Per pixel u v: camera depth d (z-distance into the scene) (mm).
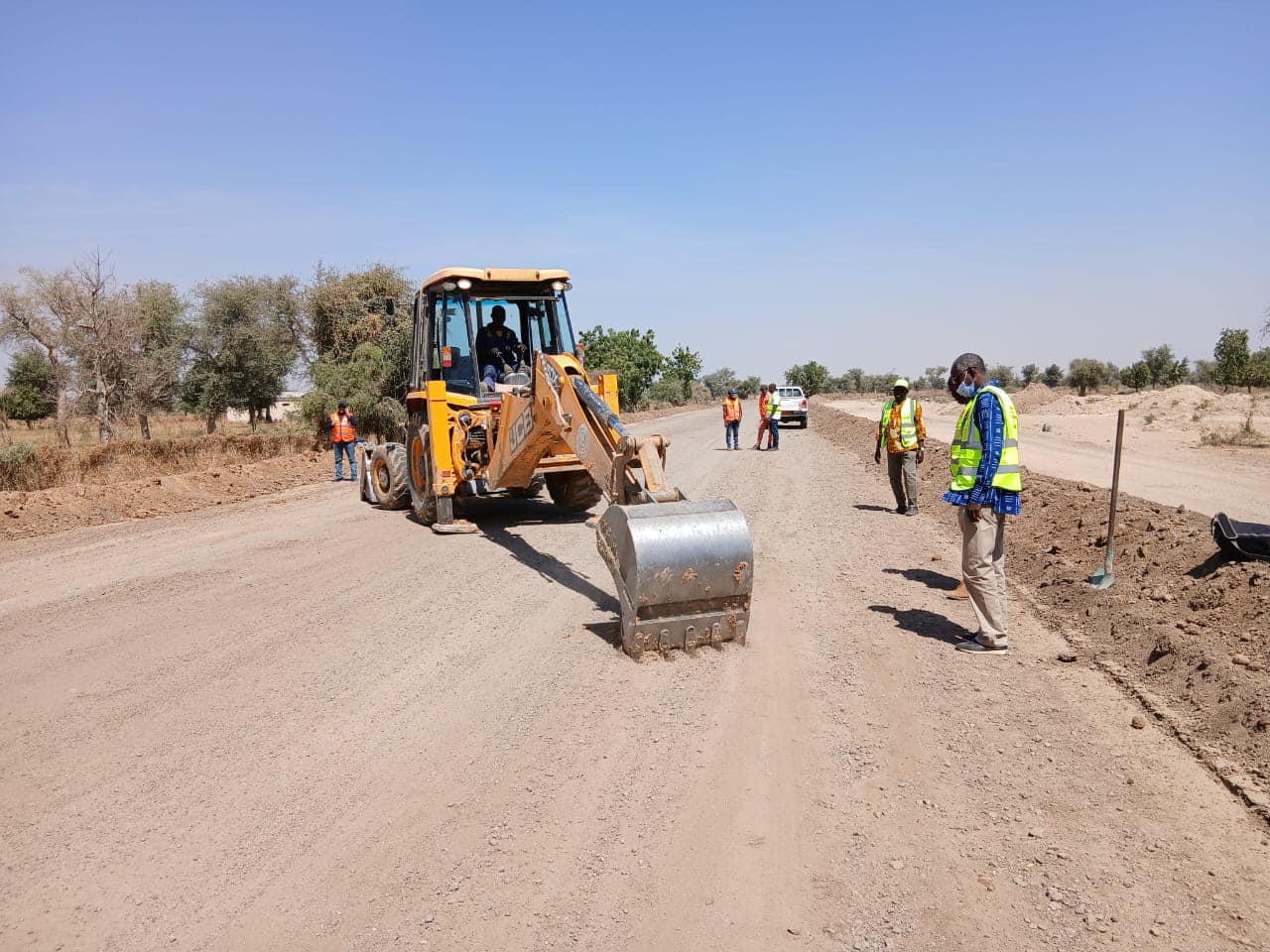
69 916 3385
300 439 24391
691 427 36875
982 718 5043
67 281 30922
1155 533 7703
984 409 5973
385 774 4512
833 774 4391
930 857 3645
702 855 3689
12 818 4172
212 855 3791
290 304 37094
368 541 11039
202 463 20359
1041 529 9680
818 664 5988
